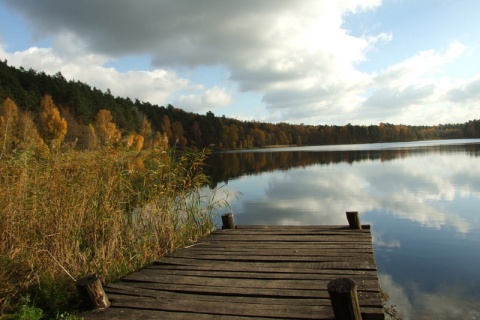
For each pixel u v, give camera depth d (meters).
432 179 18.47
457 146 59.84
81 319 2.85
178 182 6.12
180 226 5.67
